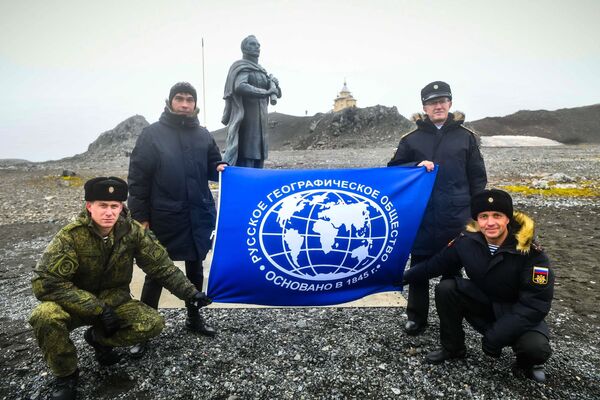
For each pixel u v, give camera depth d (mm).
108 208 3084
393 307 4676
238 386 3256
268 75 6277
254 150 6383
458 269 3664
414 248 4000
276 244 3639
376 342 3898
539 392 3121
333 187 3721
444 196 3855
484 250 3277
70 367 3039
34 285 2998
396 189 3768
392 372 3410
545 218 9031
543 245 7023
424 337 3982
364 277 3832
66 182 17781
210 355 3695
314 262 3689
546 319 4336
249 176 3678
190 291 3480
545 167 18344
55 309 2965
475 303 3379
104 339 3309
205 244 3971
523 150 32500
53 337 2928
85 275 3213
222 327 4250
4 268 6527
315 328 4211
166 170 3738
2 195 14875
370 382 3289
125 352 3729
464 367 3453
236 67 6039
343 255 3705
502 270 3188
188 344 3887
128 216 3365
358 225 3699
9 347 3957
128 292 3494
